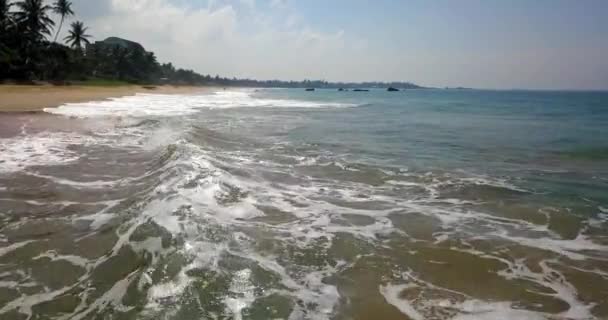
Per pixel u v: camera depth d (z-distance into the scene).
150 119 17.81
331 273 4.28
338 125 19.95
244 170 8.84
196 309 3.38
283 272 4.21
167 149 10.00
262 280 3.98
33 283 3.87
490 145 13.88
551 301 3.84
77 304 3.51
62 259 4.35
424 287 4.05
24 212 5.81
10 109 19.31
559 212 6.57
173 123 16.56
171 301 3.46
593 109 39.81
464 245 5.18
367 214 6.39
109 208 6.02
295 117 24.62
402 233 5.57
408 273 4.36
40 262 4.29
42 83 48.50
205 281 3.80
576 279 4.30
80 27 62.47
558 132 18.14
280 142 13.65
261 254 4.60
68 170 8.39
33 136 12.44
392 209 6.68
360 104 45.38
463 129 19.03
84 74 66.25
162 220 5.18
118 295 3.61
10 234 5.01
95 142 11.90
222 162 9.35
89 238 4.90
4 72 45.19
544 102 59.81
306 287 3.94
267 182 8.07
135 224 5.15
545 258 4.82
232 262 4.27
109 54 86.38
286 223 5.79
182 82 140.50
